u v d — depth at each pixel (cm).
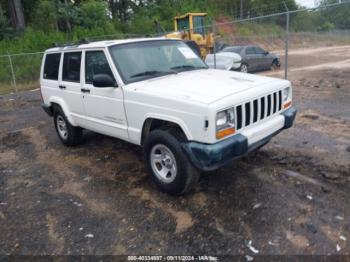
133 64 439
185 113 341
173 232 327
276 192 383
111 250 309
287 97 429
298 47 1848
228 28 2561
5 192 446
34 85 1705
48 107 608
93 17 3111
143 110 391
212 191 397
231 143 336
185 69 476
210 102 329
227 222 335
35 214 382
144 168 484
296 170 434
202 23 1908
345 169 422
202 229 328
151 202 386
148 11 3853
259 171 438
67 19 2947
